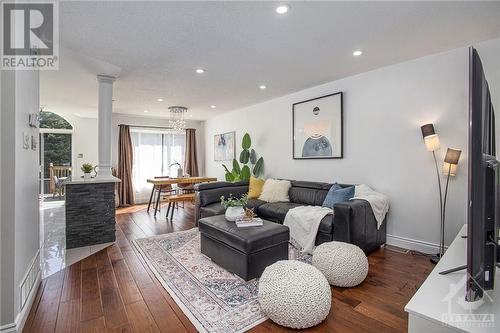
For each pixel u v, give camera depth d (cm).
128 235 384
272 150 518
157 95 478
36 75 229
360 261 221
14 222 157
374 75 346
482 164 102
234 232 245
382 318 178
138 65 325
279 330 166
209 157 760
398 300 200
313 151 427
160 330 167
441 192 290
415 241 310
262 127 543
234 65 327
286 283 172
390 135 331
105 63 318
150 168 720
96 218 343
